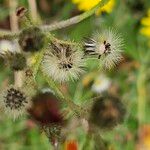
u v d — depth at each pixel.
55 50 0.21
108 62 0.21
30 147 0.36
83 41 0.21
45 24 0.24
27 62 0.21
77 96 0.35
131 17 0.37
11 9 0.35
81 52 0.21
